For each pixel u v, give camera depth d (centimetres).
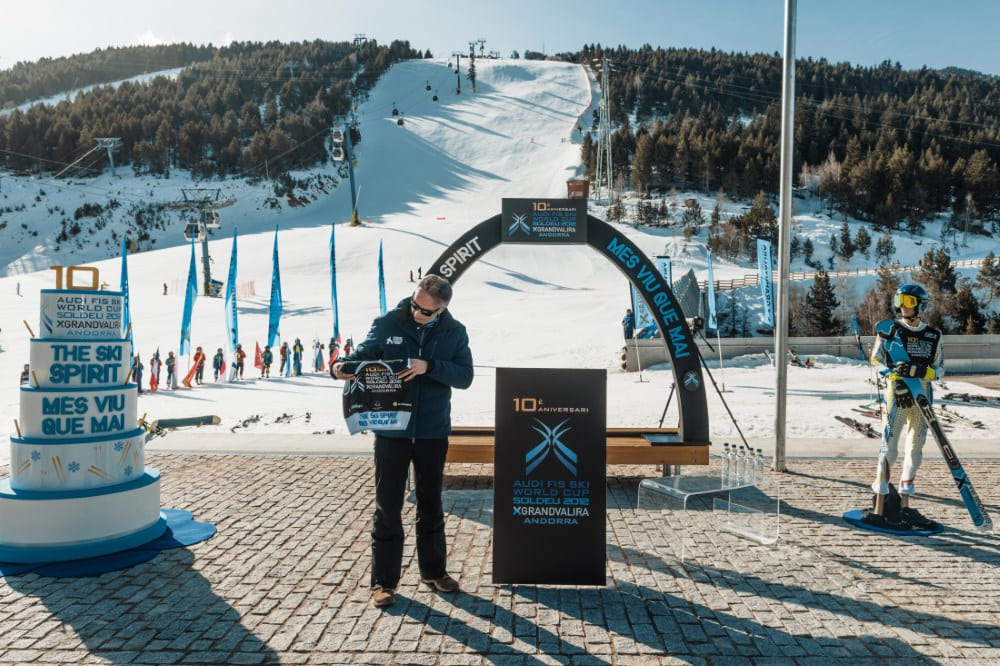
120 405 497
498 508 400
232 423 1091
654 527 530
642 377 1814
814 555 462
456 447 630
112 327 506
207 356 2889
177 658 311
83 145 13862
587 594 393
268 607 370
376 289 5009
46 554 438
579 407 402
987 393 1424
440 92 18750
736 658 313
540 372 402
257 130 15162
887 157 11538
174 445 855
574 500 401
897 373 526
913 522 524
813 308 4125
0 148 13738
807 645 327
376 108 17725
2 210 11662
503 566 398
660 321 664
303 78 18562
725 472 520
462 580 415
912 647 325
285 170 13338
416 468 392
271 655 314
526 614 363
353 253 6181
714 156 11769
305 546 475
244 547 473
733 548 476
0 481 500
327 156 14162
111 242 10350
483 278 5238
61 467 464
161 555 456
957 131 14475
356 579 413
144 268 5944
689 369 666
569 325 3078
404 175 13288
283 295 4838
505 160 13750
